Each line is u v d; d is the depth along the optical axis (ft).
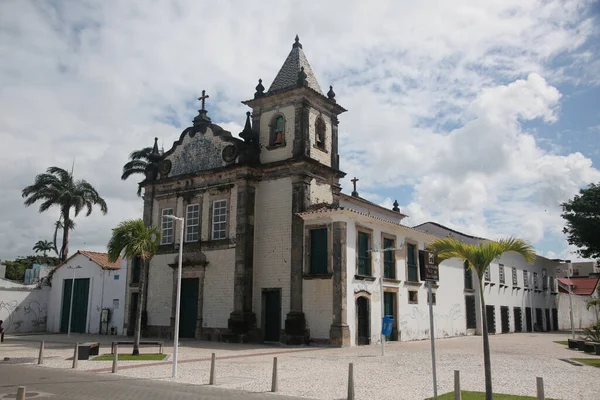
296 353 72.54
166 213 108.78
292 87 96.27
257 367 56.75
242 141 99.76
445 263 122.83
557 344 94.99
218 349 78.48
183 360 63.21
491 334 137.90
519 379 48.03
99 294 119.96
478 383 45.70
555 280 193.57
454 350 79.20
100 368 56.13
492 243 36.32
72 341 93.91
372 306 91.91
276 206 94.58
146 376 50.47
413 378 48.65
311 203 94.22
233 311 92.27
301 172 92.58
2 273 154.30
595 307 211.61
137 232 67.72
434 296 115.34
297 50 104.01
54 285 129.49
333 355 69.67
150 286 107.76
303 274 88.74
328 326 84.53
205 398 38.58
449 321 120.16
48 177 156.97
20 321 124.06
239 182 96.73
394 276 100.68
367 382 46.29
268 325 91.76
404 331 101.04
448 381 46.85
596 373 52.16
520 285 162.40
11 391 41.24
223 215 99.14
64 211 158.51
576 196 170.60
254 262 94.73
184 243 103.45
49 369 55.47
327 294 85.61
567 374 51.42
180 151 109.50
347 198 114.52
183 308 101.81
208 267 98.53
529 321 165.17
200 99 111.34
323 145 100.83
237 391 42.06
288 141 96.37
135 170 148.77
